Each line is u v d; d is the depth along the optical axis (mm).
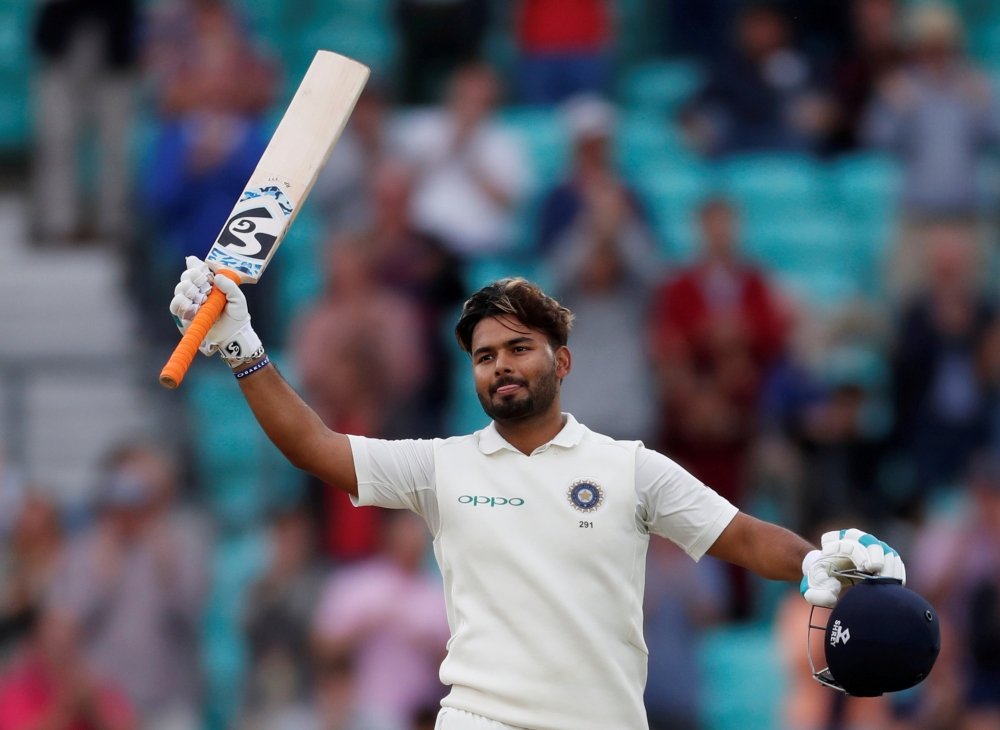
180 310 13266
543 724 12703
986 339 33656
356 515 31578
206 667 31656
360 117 37594
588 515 13062
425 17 43562
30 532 32281
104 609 30438
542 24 42719
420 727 26109
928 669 12438
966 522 30438
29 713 29578
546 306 13297
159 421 36781
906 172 38469
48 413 38188
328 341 32844
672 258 37719
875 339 36500
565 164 37438
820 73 41719
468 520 13164
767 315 32750
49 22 40750
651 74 45906
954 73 39219
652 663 28844
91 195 41625
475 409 36594
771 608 32531
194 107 37594
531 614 12859
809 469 32094
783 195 41062
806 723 28609
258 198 14438
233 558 34688
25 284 41406
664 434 32406
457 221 36750
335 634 29500
